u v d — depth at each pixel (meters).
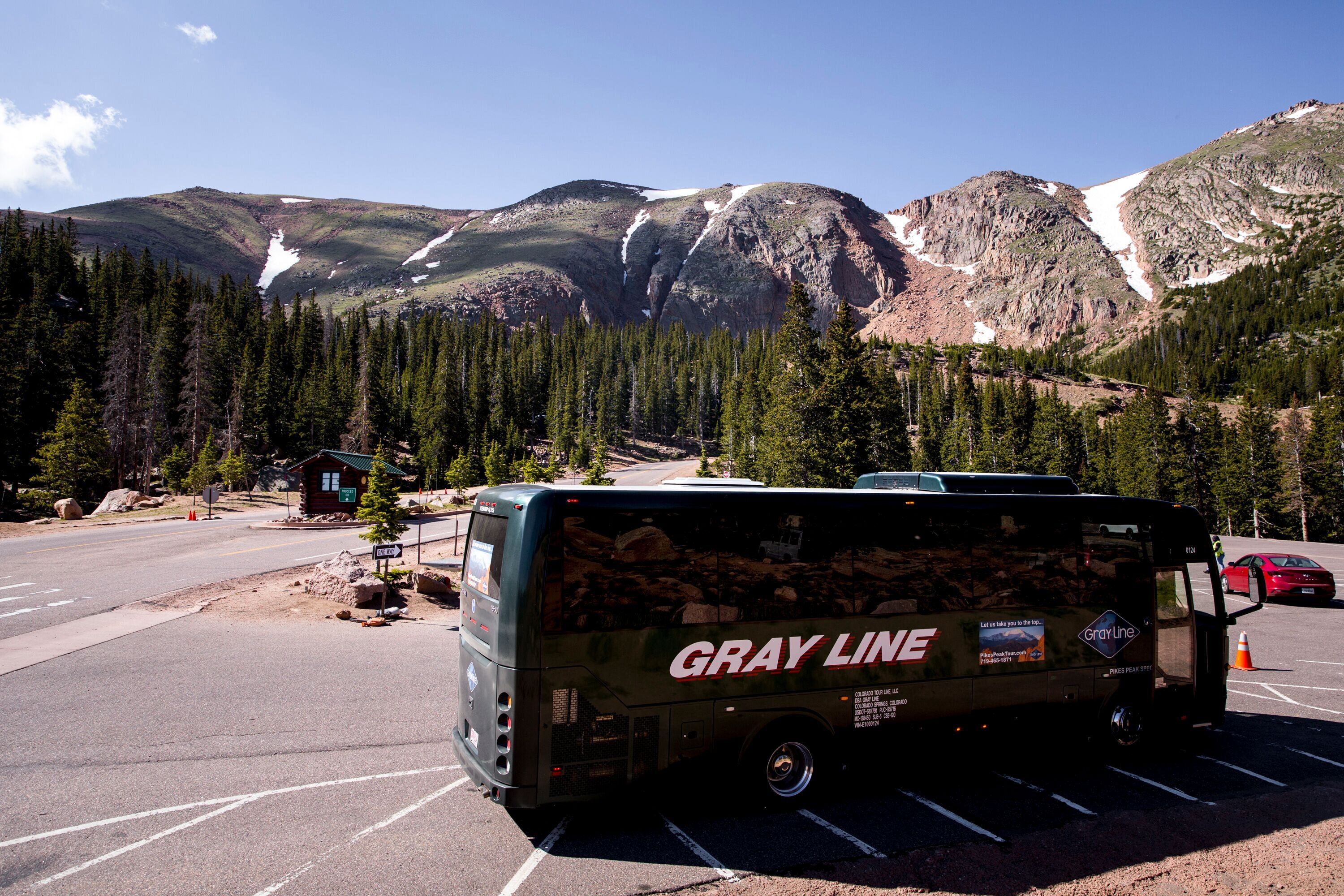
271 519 40.53
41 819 6.46
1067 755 8.95
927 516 7.91
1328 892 5.54
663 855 6.05
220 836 6.22
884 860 6.00
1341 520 73.06
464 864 5.82
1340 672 13.32
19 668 11.48
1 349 60.47
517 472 63.69
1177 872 5.85
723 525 7.00
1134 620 8.88
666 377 174.38
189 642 13.43
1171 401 165.25
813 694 7.16
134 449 68.88
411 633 14.82
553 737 6.19
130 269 127.38
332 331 162.88
